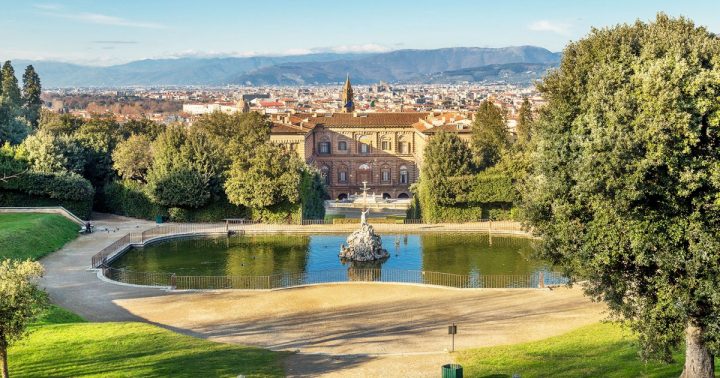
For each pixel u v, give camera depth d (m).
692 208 33.59
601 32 40.81
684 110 32.81
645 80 33.62
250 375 38.88
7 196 102.50
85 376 37.53
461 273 72.56
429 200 107.25
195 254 84.25
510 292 62.16
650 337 34.03
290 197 103.62
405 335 49.31
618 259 35.22
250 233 99.06
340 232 99.50
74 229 94.19
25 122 138.88
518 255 82.31
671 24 39.25
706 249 31.81
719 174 31.75
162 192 105.44
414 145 190.12
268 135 145.75
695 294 32.09
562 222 37.84
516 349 44.31
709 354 34.72
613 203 33.78
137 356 41.72
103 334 46.41
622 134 33.50
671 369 38.09
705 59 35.22
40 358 40.72
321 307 58.00
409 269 75.06
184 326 52.44
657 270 33.53
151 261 79.69
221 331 51.03
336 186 191.12
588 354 42.22
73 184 102.69
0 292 33.69
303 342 47.97
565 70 43.50
